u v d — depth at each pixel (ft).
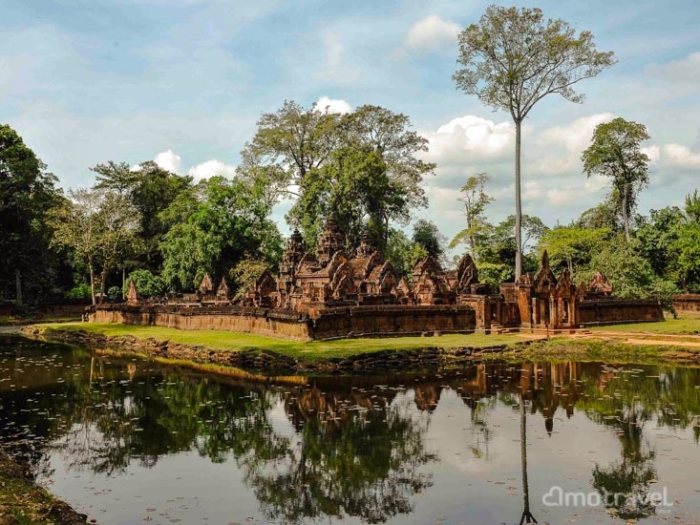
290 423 63.26
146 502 42.70
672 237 215.92
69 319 222.07
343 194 216.95
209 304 173.99
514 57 158.20
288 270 189.98
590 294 157.07
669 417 62.85
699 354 100.48
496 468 48.49
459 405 69.67
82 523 36.37
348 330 118.83
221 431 60.59
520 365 97.50
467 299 135.44
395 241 256.93
